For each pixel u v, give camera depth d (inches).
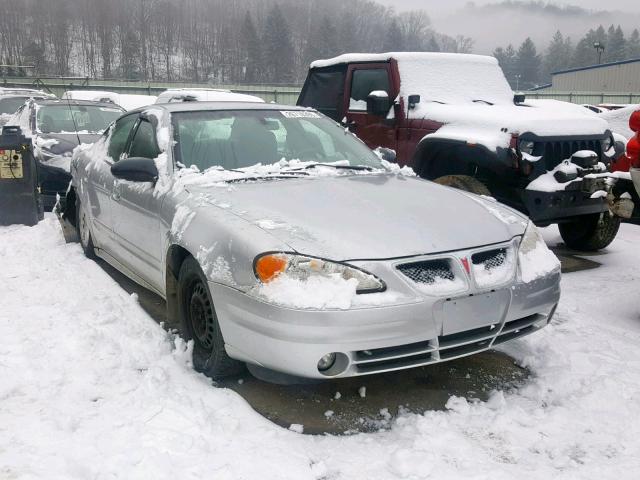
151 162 164.1
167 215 152.8
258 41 4069.9
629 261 249.9
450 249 125.2
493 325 128.5
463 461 109.7
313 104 338.3
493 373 146.2
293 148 178.9
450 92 289.1
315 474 105.0
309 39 4475.9
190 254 140.6
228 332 125.7
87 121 393.1
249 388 135.8
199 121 176.1
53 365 141.8
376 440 116.9
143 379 134.0
